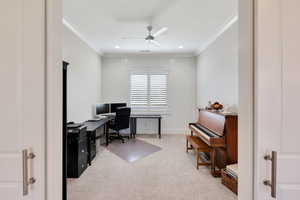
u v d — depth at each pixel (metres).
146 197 2.58
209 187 2.86
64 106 2.09
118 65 6.63
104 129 5.86
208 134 3.49
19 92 1.03
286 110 1.02
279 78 1.02
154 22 3.78
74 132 3.18
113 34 4.51
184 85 6.62
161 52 6.43
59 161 1.14
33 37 1.03
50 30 1.06
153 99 6.66
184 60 6.60
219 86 4.38
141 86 6.66
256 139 1.03
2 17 1.02
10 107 1.03
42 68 1.04
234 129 3.16
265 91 1.02
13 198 1.03
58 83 1.13
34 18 1.03
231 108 3.71
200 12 3.32
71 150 3.20
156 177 3.21
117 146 5.16
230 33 3.77
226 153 3.14
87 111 5.07
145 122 6.68
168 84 6.64
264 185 1.03
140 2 2.98
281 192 1.02
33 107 1.03
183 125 6.66
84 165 3.52
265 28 1.01
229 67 3.81
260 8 1.01
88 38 4.82
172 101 6.65
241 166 1.18
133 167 3.67
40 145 1.03
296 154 1.02
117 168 3.62
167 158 4.18
